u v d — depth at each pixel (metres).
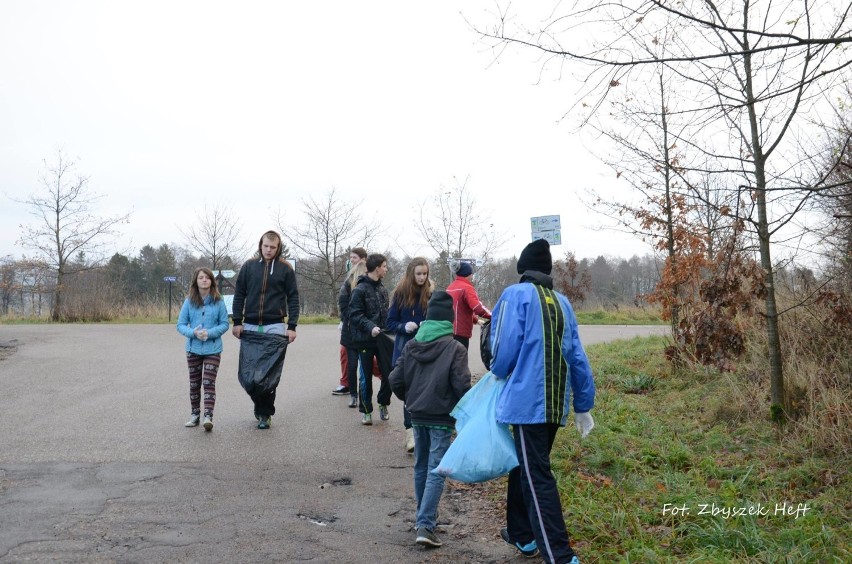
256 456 6.86
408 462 6.81
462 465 4.37
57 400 9.27
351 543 4.87
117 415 8.42
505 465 4.36
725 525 4.71
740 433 6.75
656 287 10.29
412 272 7.36
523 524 4.61
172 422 8.12
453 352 5.11
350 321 7.99
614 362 10.46
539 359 4.23
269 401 7.89
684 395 8.25
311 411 8.86
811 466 5.69
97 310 28.47
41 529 4.88
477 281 27.80
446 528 5.24
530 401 4.20
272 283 7.83
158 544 4.71
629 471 5.98
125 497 5.61
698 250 9.55
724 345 6.97
